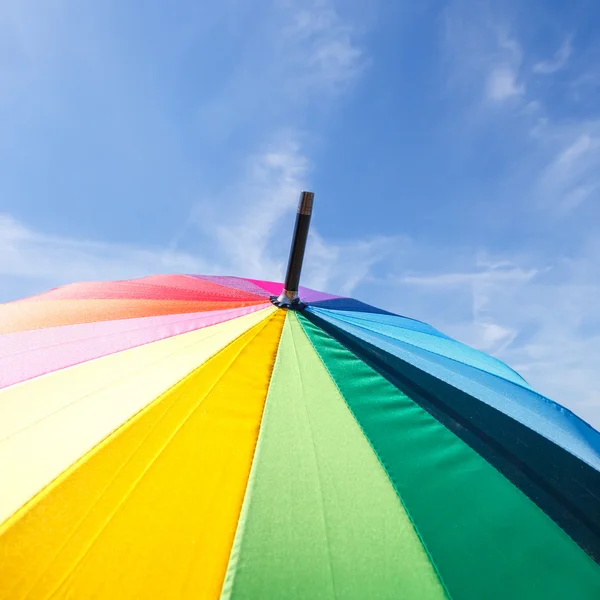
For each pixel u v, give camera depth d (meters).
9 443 0.22
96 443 0.23
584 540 0.23
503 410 0.29
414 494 0.23
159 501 0.20
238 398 0.26
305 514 0.21
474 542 0.21
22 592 0.17
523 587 0.20
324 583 0.18
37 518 0.19
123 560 0.18
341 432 0.25
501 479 0.24
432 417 0.27
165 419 0.24
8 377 0.26
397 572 0.19
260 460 0.23
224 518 0.20
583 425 0.31
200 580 0.18
